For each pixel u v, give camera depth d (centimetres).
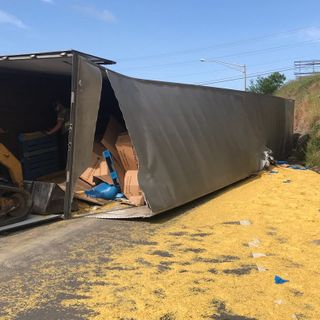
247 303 456
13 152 1076
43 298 467
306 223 780
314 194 1054
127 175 931
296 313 435
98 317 425
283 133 1888
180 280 515
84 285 501
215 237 695
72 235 693
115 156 993
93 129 807
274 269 550
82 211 849
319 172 1460
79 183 985
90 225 753
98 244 650
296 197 1018
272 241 673
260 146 1492
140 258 591
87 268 553
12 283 505
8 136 1064
